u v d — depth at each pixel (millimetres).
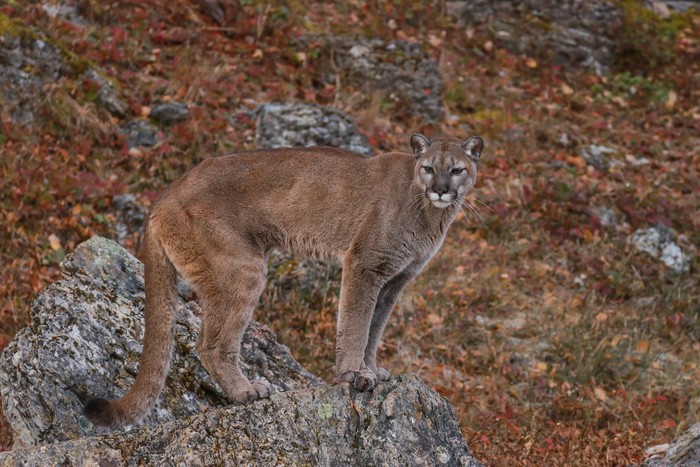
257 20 18000
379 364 12133
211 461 6965
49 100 14328
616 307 13898
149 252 7688
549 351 12742
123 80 15555
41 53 14641
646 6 22891
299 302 12547
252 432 7172
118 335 8258
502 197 15648
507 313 13438
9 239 12344
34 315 8281
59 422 7645
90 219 13016
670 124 19328
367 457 7195
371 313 8039
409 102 17562
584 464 9805
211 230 7617
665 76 21141
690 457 9398
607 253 14859
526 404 11688
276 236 7965
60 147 14016
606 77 20656
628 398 11938
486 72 19641
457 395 11531
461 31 20609
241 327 7695
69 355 7902
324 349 12000
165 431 7082
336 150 8312
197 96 15781
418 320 12969
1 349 10383
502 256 14375
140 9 17375
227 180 7832
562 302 13742
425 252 8305
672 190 17031
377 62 17859
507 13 21125
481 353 12602
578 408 11531
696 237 15703
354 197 8070
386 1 20562
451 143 8352
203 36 17453
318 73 17609
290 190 7977
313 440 7230
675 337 13391
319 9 19828
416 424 7363
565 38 20828
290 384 8836
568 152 17531
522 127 17906
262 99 16406
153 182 13906
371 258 8000
